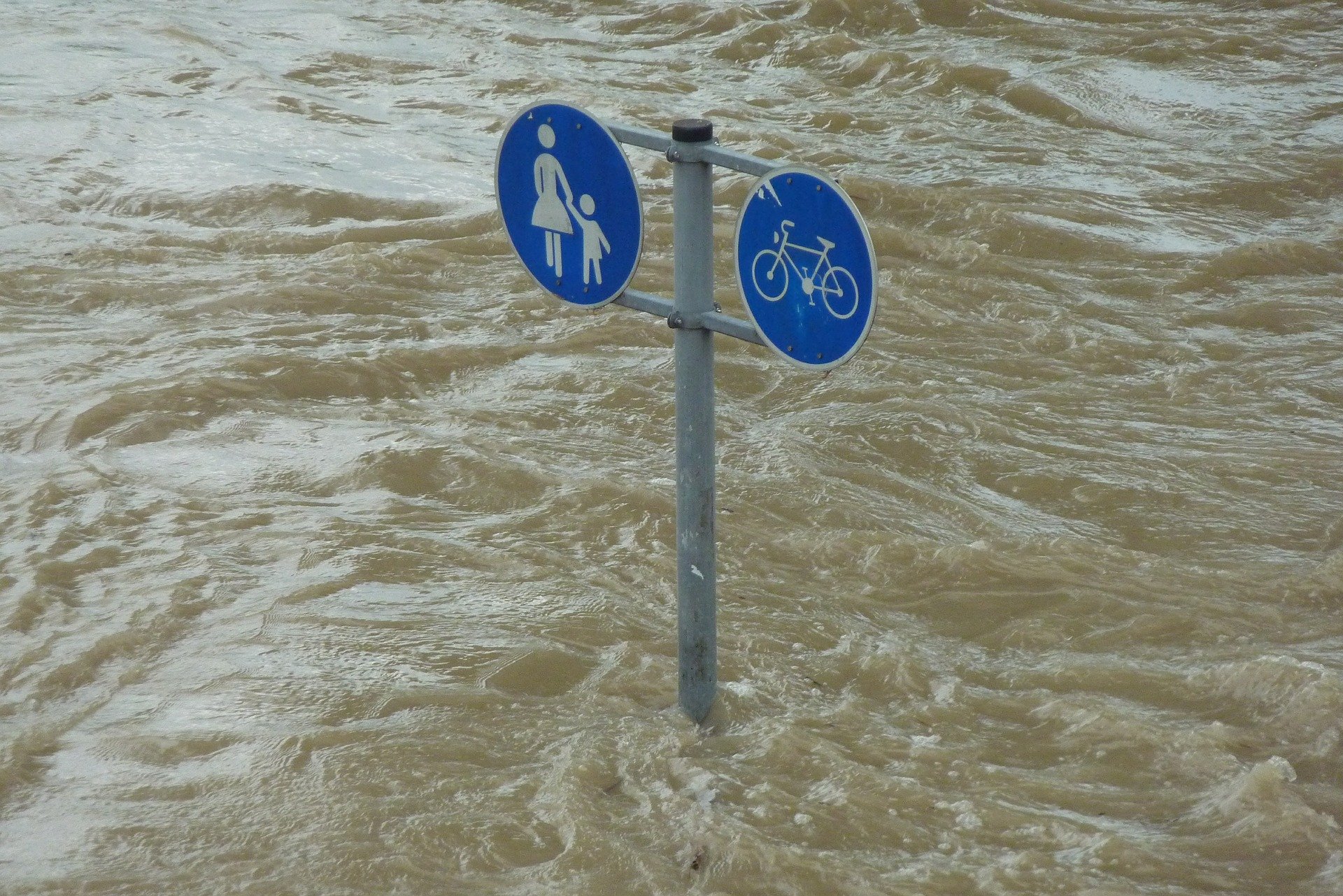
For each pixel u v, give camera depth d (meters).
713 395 13.67
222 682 15.12
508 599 17.12
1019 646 16.55
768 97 44.09
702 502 13.88
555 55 47.78
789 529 19.17
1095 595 17.48
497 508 19.61
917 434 22.33
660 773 13.64
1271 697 15.06
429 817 12.90
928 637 16.73
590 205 13.52
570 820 12.77
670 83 45.00
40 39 44.25
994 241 32.44
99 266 29.00
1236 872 12.44
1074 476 21.05
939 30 51.84
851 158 38.28
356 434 21.56
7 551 17.80
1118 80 45.59
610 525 19.11
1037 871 12.38
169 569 17.53
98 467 20.27
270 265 29.47
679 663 14.48
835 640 16.45
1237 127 41.69
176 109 39.09
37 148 35.31
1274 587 17.80
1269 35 50.47
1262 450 22.11
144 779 13.49
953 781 13.77
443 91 42.97
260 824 12.82
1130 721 14.55
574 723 14.56
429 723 14.42
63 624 16.20
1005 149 39.56
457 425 22.28
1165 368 25.83
